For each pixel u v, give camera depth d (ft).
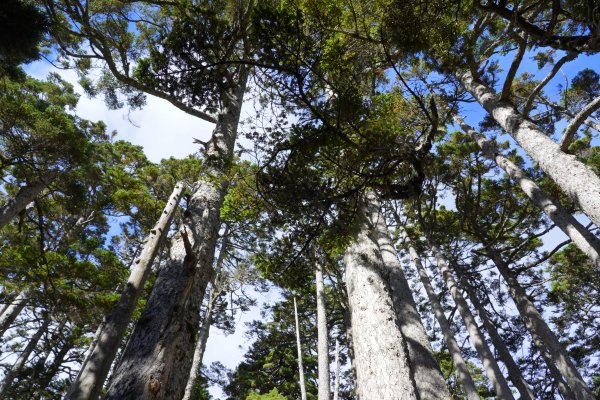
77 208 44.93
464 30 26.58
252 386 68.33
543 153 20.77
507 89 24.99
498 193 45.44
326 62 17.81
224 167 21.62
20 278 39.32
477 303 44.16
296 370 71.26
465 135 46.83
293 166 18.69
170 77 19.13
